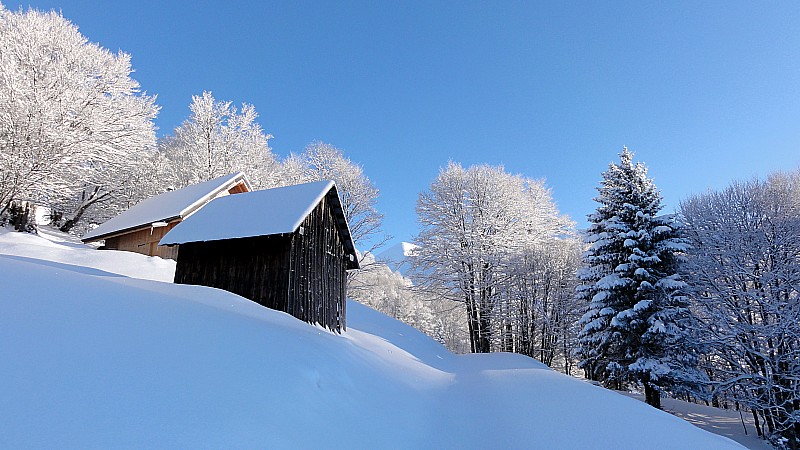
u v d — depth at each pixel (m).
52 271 5.00
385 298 52.66
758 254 16.62
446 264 28.00
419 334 23.70
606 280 17.91
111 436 2.21
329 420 3.79
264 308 8.79
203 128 31.33
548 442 5.10
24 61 20.28
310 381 4.41
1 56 19.45
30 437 2.01
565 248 29.69
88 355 2.94
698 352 17.19
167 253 19.62
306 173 34.44
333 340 8.53
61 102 20.30
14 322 3.03
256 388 3.51
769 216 17.48
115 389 2.65
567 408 6.91
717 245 17.89
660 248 17.75
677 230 18.31
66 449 2.02
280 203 11.98
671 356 16.19
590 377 23.45
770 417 15.10
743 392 15.77
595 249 19.14
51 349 2.84
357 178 34.66
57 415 2.23
